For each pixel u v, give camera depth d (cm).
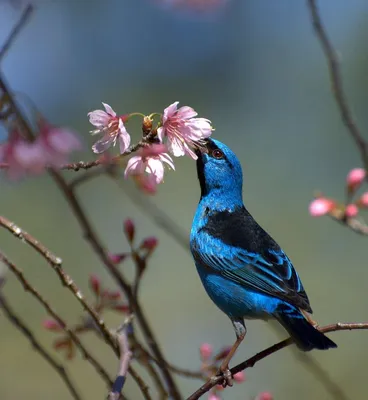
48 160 543
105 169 820
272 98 1695
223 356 841
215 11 815
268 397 878
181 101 1653
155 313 1450
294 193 1597
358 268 1491
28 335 791
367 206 872
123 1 1633
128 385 1217
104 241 1509
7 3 713
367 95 1598
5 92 597
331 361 1383
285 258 912
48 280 1416
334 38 1650
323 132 1634
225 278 909
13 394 1323
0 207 1442
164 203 1545
